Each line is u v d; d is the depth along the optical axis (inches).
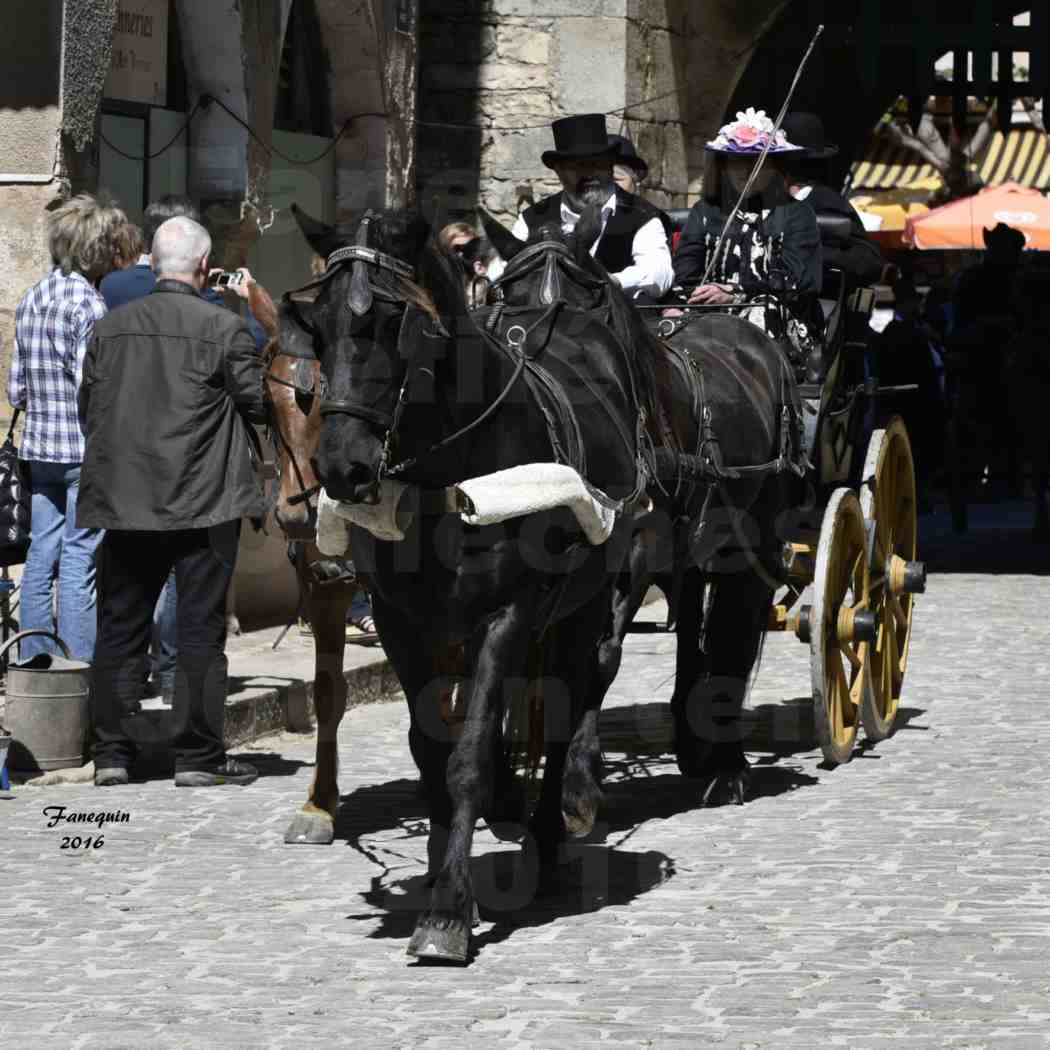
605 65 1077.1
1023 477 1637.6
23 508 630.5
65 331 633.0
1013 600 1031.6
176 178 802.2
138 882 471.5
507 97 1093.8
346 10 911.0
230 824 533.0
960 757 618.5
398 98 958.4
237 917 440.1
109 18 713.6
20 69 688.4
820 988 383.9
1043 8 1186.6
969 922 430.0
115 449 574.6
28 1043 354.6
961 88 1213.7
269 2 824.3
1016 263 1430.9
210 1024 365.7
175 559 583.8
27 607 644.1
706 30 1137.4
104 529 581.6
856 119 1393.9
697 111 1146.0
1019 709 706.2
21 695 593.3
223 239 805.2
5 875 477.1
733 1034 357.1
